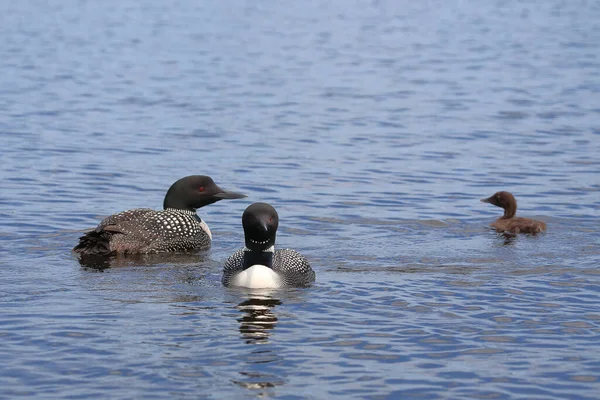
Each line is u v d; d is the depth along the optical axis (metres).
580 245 14.20
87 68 33.25
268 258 12.26
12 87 29.03
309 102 27.67
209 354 9.77
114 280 12.38
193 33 43.94
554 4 60.62
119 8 54.41
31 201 16.61
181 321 10.71
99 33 43.22
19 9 52.53
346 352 9.87
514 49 39.78
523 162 20.30
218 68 33.91
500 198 15.84
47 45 38.91
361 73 33.41
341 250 13.96
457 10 57.00
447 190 17.97
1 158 19.91
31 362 9.52
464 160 20.55
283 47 39.91
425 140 22.62
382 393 8.92
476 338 10.28
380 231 15.15
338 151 21.38
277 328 10.53
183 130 23.48
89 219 15.66
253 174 19.14
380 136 23.08
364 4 60.06
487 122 24.83
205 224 14.70
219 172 19.27
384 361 9.65
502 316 10.96
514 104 27.38
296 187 18.11
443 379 9.24
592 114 25.78
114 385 9.02
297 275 12.18
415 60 36.69
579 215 16.14
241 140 22.42
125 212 14.20
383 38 43.56
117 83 30.33
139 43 40.19
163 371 9.34
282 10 55.31
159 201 17.05
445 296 11.68
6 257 13.38
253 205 12.22
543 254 13.65
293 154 21.02
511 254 13.66
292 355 9.77
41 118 24.47
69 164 19.58
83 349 9.87
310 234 14.95
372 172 19.38
